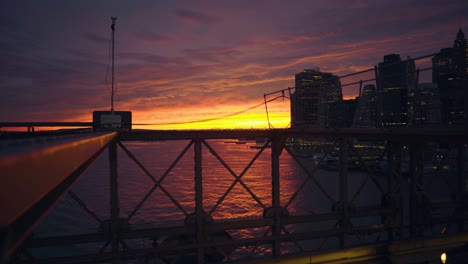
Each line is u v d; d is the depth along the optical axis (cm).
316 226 6450
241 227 1077
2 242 88
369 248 1148
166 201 9550
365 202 8012
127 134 1012
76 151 160
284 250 5191
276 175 1136
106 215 7562
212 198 10288
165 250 998
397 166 1204
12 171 66
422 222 1196
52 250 5147
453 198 1258
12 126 930
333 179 12419
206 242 1030
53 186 110
